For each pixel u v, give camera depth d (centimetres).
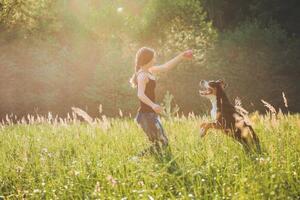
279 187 585
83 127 1091
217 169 663
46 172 712
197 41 3500
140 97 762
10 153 868
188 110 3328
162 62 3369
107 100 3144
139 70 787
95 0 3672
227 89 3641
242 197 525
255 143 755
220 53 3847
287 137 773
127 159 734
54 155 813
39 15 3256
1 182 714
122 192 618
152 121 766
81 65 3256
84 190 654
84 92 3136
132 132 945
